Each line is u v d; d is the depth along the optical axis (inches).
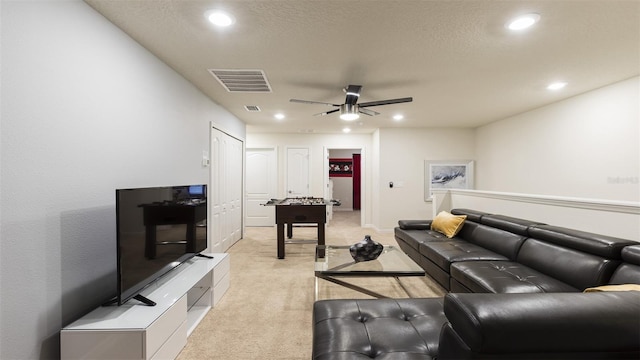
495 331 27.6
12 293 51.3
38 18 56.1
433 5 70.4
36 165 55.6
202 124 137.6
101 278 72.3
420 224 160.2
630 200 120.6
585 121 140.6
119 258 62.5
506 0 68.5
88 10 68.9
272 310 96.5
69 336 56.7
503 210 136.6
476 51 95.8
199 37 85.7
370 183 270.1
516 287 74.9
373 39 87.4
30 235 54.4
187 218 95.5
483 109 175.0
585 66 108.3
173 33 83.2
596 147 135.0
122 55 81.3
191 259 106.3
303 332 82.7
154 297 72.9
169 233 84.1
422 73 115.3
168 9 71.2
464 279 88.7
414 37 86.3
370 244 103.1
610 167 128.7
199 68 109.4
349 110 133.6
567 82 125.8
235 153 195.8
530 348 28.1
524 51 95.8
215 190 156.6
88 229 68.5
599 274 69.4
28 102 54.1
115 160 78.4
